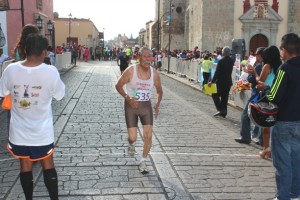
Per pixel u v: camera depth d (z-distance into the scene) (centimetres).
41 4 2762
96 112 1086
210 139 819
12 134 404
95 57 5722
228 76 1102
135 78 570
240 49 1855
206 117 1088
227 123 1023
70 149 707
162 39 4550
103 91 1589
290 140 460
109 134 827
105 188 526
